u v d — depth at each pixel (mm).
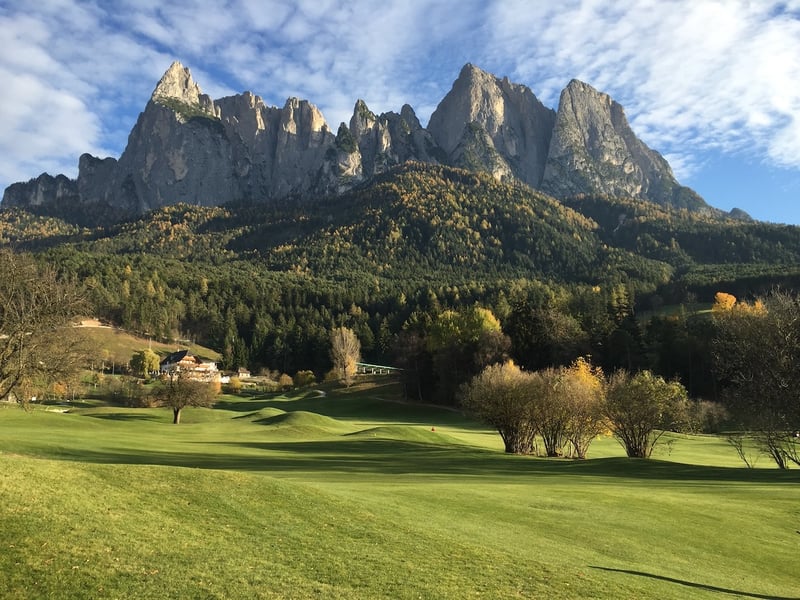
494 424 52000
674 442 65500
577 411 49125
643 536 17500
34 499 13375
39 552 11008
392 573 11930
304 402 115688
